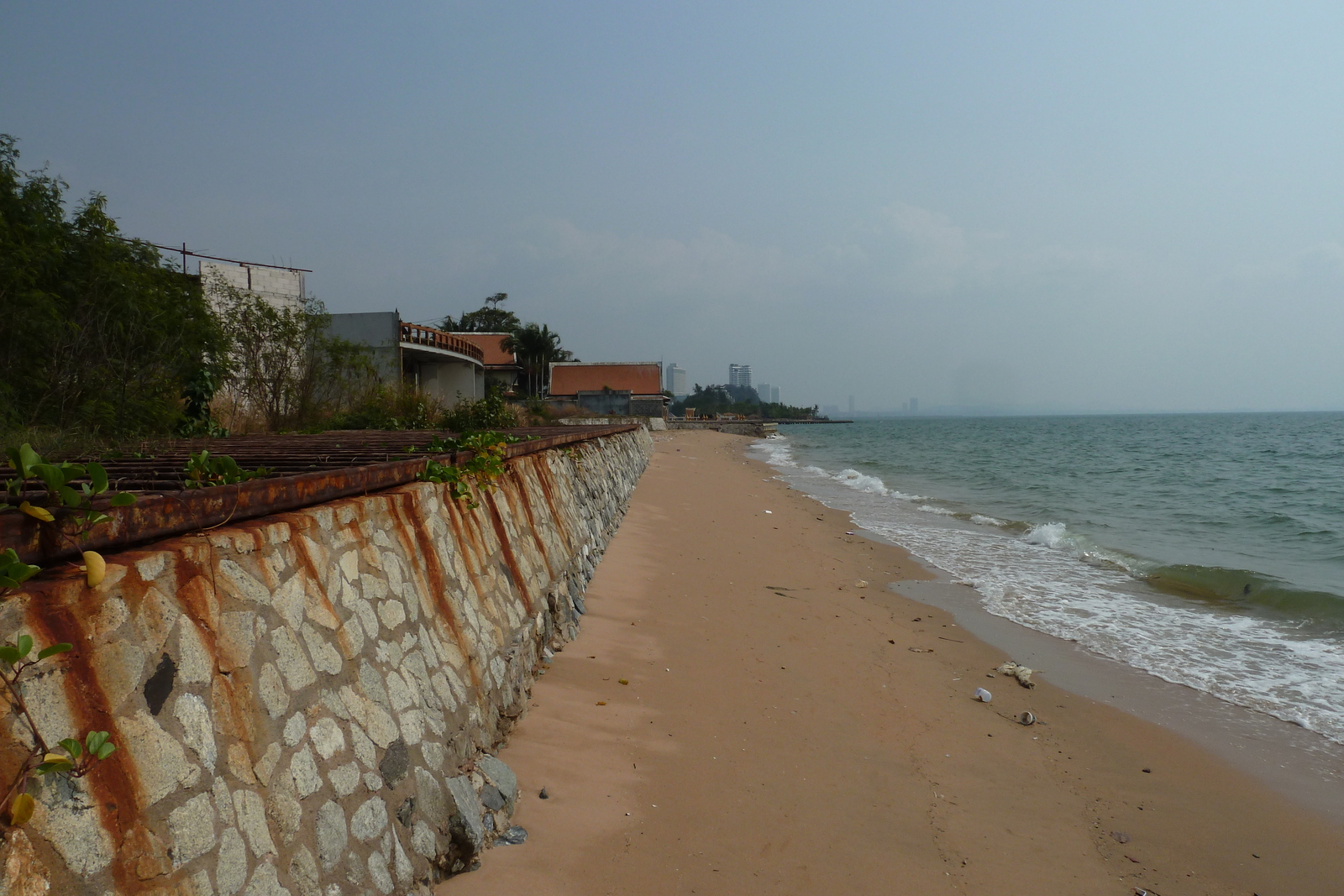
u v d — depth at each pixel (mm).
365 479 3803
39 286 10016
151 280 12344
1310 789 5469
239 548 2670
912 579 11461
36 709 1824
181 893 2053
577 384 72125
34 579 1969
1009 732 6180
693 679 6270
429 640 3855
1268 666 7883
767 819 4383
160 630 2238
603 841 3871
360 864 2768
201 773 2227
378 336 26828
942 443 64688
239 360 18125
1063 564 12664
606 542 10758
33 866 1721
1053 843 4602
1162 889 4250
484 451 5836
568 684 5637
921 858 4238
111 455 5121
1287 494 23078
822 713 6051
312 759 2695
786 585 10211
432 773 3381
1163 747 6078
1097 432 82875
